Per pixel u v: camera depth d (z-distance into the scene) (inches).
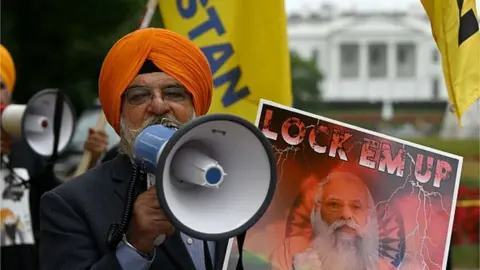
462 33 265.9
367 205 205.3
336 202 204.2
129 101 193.9
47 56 1327.5
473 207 698.2
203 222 163.0
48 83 1354.6
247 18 303.7
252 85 303.6
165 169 158.4
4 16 1256.2
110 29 1304.1
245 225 163.8
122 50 193.6
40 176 347.6
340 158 205.2
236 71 305.1
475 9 266.5
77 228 189.8
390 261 204.8
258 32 302.8
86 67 1349.7
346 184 204.7
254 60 303.0
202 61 198.2
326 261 203.3
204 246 200.8
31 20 1294.3
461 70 265.9
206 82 198.5
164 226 174.9
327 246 203.9
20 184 340.5
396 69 5590.6
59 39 1317.7
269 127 203.3
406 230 205.5
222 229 162.9
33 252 343.3
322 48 5644.7
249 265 201.9
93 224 189.8
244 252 201.9
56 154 339.3
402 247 205.3
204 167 161.3
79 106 1395.2
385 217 205.5
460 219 698.2
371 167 205.9
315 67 4626.0
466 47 265.9
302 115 204.5
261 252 202.4
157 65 192.2
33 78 1343.5
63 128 346.3
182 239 197.5
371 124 4485.7
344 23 5570.9
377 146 206.2
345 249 203.9
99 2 1270.9
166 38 194.1
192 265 195.3
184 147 165.6
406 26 5536.4
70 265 186.5
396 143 206.8
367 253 204.5
